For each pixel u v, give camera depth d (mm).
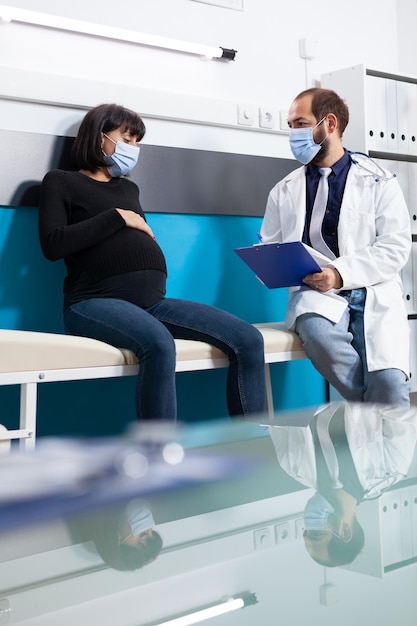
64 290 1916
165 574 181
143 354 1626
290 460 281
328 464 277
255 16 2531
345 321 2014
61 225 1839
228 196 2398
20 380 1477
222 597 173
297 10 2652
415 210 2697
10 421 1980
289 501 228
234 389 1801
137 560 185
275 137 2557
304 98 2148
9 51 1998
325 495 235
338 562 188
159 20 2297
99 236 1821
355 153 2201
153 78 2281
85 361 1573
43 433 2049
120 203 1961
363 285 1998
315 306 1992
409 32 2980
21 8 2000
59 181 1894
